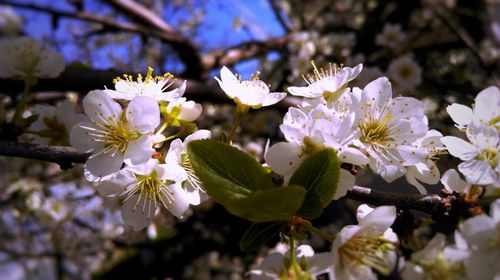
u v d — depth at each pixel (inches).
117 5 16.3
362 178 15.6
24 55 7.7
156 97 5.3
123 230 17.1
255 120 16.2
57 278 23.1
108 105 5.1
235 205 4.0
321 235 4.6
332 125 4.6
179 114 5.4
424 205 4.8
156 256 22.7
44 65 7.7
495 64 19.2
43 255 21.1
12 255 21.2
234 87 5.5
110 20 15.0
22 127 6.4
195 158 4.3
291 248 4.6
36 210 18.2
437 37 21.8
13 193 17.9
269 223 4.6
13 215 19.1
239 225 20.8
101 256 23.1
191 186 5.3
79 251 21.0
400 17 22.7
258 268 4.7
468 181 4.6
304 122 4.7
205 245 21.5
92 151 5.1
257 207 4.0
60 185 17.4
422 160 5.0
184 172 5.1
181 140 5.4
